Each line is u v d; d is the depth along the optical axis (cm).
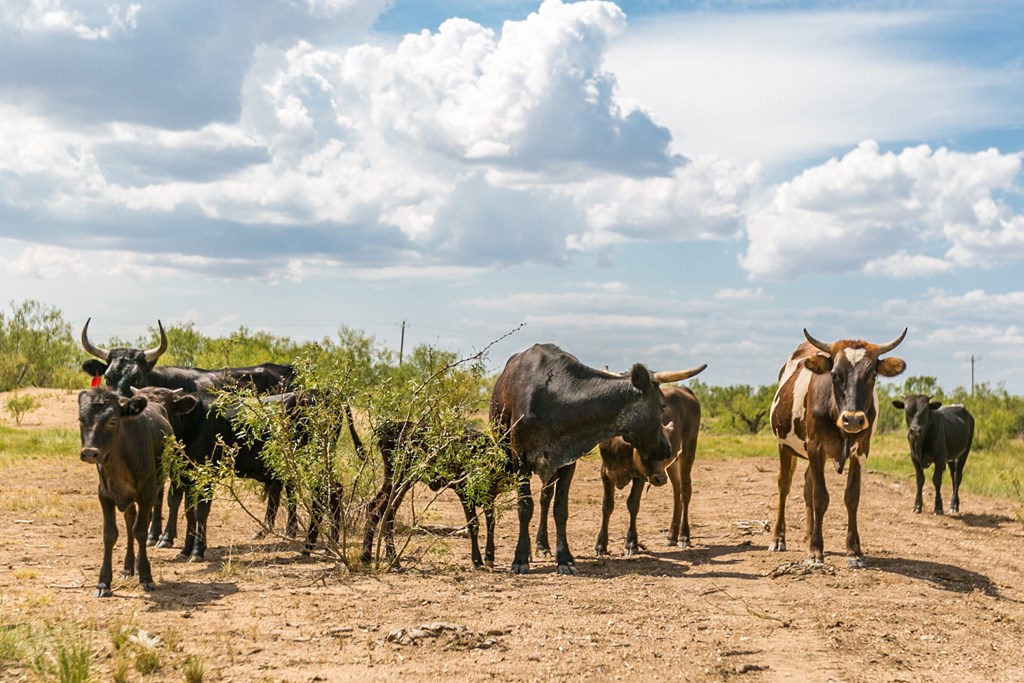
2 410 2958
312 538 1204
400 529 1185
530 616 877
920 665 799
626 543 1270
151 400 1123
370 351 1432
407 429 1129
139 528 974
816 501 1176
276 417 1122
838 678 758
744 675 756
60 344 3806
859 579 1081
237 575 1052
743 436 4500
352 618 857
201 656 745
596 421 1118
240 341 3500
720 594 1000
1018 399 3681
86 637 775
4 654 716
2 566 1068
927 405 1791
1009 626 927
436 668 736
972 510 1888
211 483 1122
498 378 1223
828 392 1159
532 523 1544
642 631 844
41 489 1673
